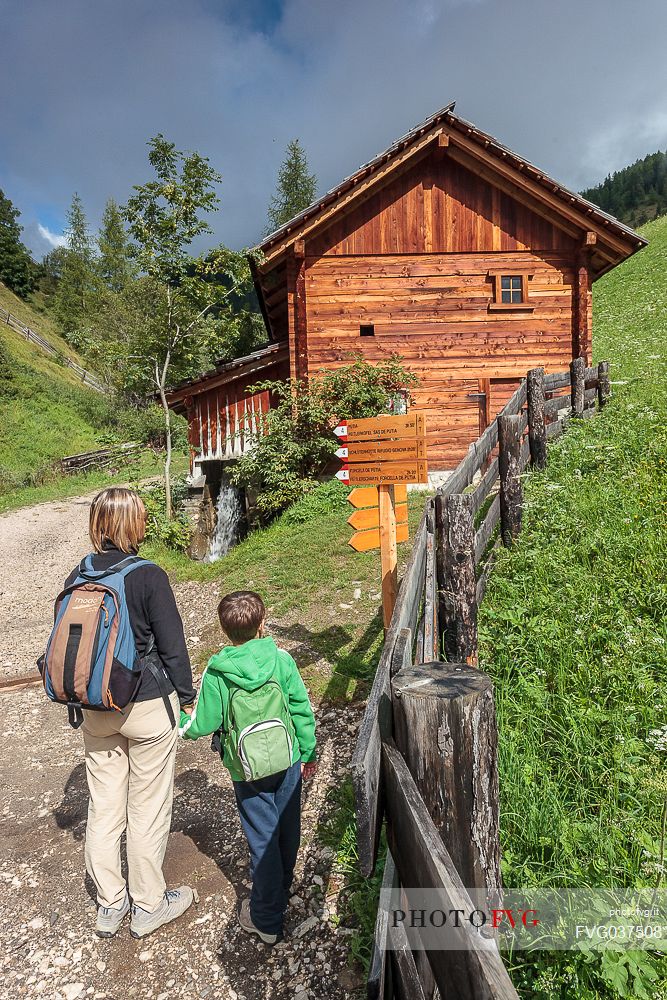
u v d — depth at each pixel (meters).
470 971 1.11
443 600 3.77
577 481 6.17
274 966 2.49
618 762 2.71
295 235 10.55
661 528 4.76
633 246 10.73
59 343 59.66
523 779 2.64
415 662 2.65
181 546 11.16
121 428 31.36
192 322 12.59
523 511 5.70
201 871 3.11
